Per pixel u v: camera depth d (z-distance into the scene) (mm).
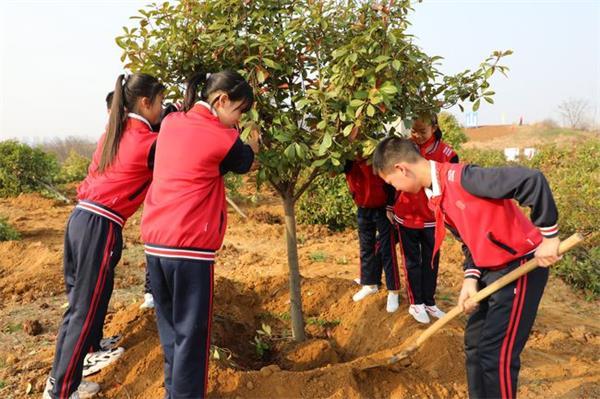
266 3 3387
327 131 3162
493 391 2715
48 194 13914
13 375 3619
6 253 7035
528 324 2699
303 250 7758
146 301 4223
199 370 2805
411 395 3256
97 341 3381
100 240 3080
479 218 2623
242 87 2822
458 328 4188
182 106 3445
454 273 6312
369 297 4707
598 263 5977
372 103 3002
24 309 5094
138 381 3332
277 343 4238
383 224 4387
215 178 2820
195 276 2742
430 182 2752
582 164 14539
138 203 3232
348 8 3432
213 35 3346
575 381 3521
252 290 5148
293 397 3154
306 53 3455
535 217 2406
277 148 3430
